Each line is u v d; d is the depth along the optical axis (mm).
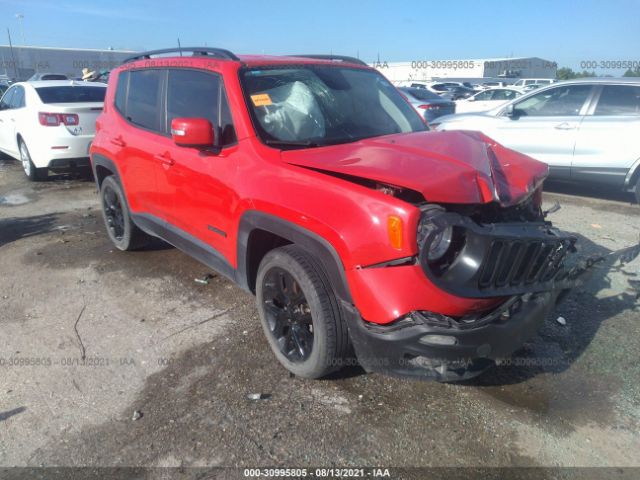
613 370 3348
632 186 7180
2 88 18766
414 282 2512
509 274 2672
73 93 9016
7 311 4312
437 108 12844
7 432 2908
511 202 2877
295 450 2729
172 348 3699
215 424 2928
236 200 3383
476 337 2562
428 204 2686
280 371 3398
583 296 4336
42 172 9172
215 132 3678
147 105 4633
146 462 2680
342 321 2941
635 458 2643
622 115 7137
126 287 4723
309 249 2893
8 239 6125
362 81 4273
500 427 2859
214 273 5008
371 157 3016
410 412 2990
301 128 3590
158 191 4391
